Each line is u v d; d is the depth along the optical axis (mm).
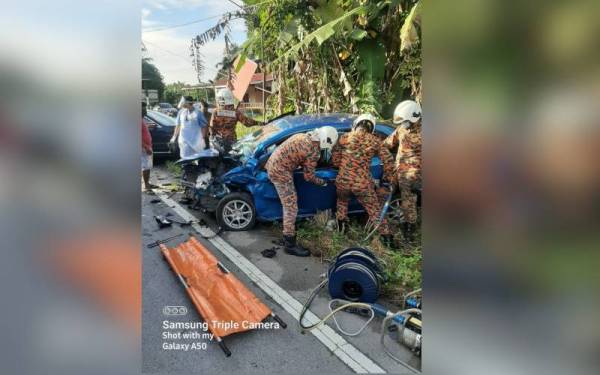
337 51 4152
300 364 2287
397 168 3252
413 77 3561
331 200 3576
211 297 2725
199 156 3908
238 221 3803
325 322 2600
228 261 3301
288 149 3334
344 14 3754
